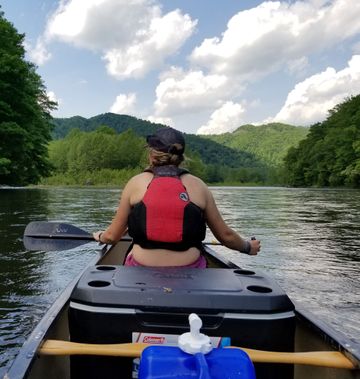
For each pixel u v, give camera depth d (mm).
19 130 20906
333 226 9711
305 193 33500
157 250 2037
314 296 4219
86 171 83500
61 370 1892
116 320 1605
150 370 1241
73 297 1680
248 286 1704
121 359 1658
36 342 1526
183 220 2004
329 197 25562
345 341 1610
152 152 2170
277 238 7844
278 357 1494
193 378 1204
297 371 2000
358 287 4512
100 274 1818
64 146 92812
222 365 1247
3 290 4117
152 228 2008
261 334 1596
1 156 21031
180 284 1699
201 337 1303
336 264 5582
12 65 21312
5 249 6047
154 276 1796
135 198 2092
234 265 3078
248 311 1589
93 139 89938
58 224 3422
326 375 1715
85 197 21156
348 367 1481
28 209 12742
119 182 76438
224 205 17781
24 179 26969
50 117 31391
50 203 16000
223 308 1586
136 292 1619
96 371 1670
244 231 8852
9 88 21312
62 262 5289
